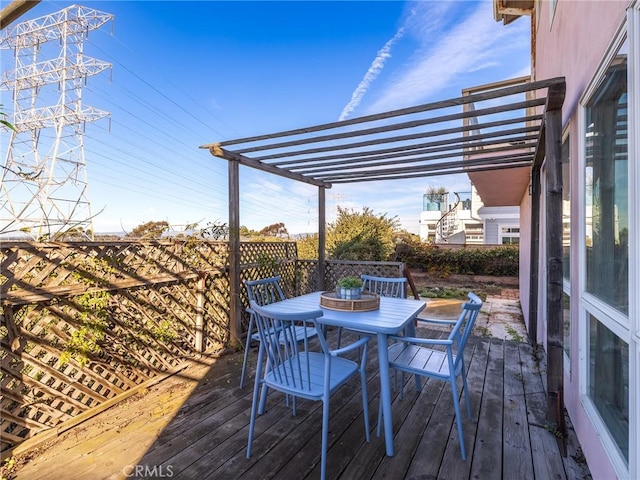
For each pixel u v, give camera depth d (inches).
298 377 80.3
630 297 50.4
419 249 421.1
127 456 77.4
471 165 150.5
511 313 230.1
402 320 88.4
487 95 91.0
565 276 104.7
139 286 113.4
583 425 77.0
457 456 76.5
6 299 77.9
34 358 84.4
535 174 150.0
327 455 77.0
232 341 151.9
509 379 117.4
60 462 75.6
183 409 98.4
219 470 72.4
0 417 77.8
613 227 61.7
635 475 48.4
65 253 91.1
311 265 213.6
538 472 71.4
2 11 35.8
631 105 50.3
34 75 514.0
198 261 139.7
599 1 66.0
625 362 55.7
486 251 392.8
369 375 122.0
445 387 111.6
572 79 88.4
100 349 100.3
